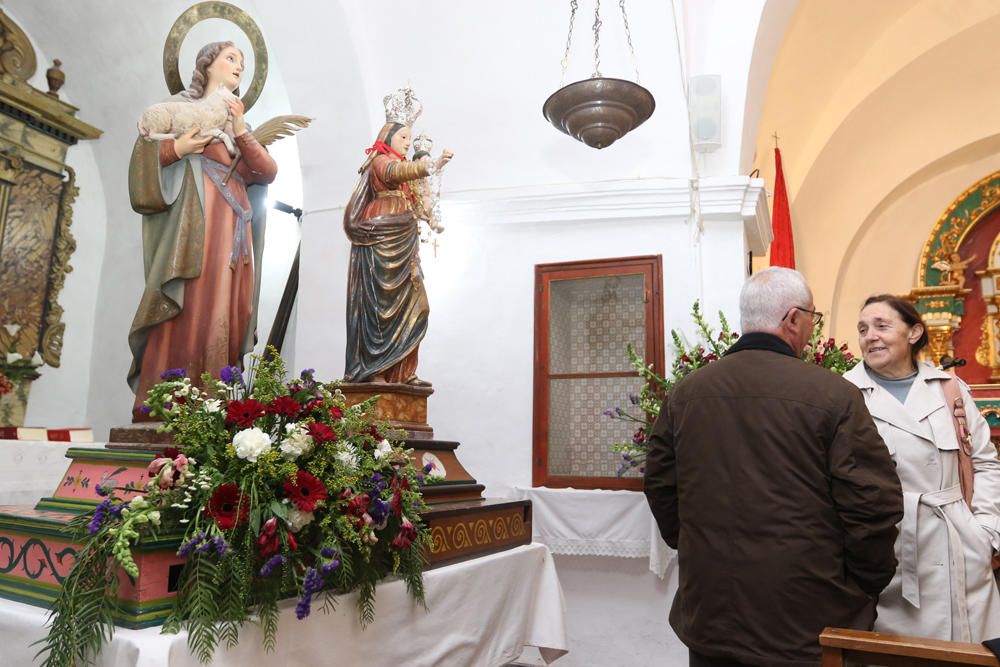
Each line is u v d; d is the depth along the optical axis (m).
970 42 6.89
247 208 2.93
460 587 2.84
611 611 4.31
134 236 6.34
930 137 7.95
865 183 8.23
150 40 5.59
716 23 4.79
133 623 1.83
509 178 5.13
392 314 3.42
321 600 2.20
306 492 2.04
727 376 2.15
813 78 6.66
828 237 8.30
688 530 2.10
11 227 5.74
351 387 3.37
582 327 4.75
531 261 4.91
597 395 4.64
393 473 2.46
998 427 7.53
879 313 2.75
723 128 4.71
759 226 4.80
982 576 2.44
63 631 1.74
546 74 5.08
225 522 1.89
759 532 1.95
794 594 1.89
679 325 4.52
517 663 4.39
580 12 4.97
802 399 2.00
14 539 2.13
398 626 2.50
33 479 4.35
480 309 4.95
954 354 8.46
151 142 2.65
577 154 5.01
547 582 3.54
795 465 1.97
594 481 4.52
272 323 5.77
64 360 6.13
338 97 5.27
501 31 5.12
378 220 3.40
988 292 8.27
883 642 1.52
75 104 6.27
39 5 5.75
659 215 4.63
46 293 5.98
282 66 5.24
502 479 4.72
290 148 6.00
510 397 4.80
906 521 2.49
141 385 2.67
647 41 4.85
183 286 2.69
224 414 2.09
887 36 6.87
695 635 2.02
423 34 5.24
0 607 2.00
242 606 1.88
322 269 5.31
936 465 2.57
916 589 2.45
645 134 4.88
